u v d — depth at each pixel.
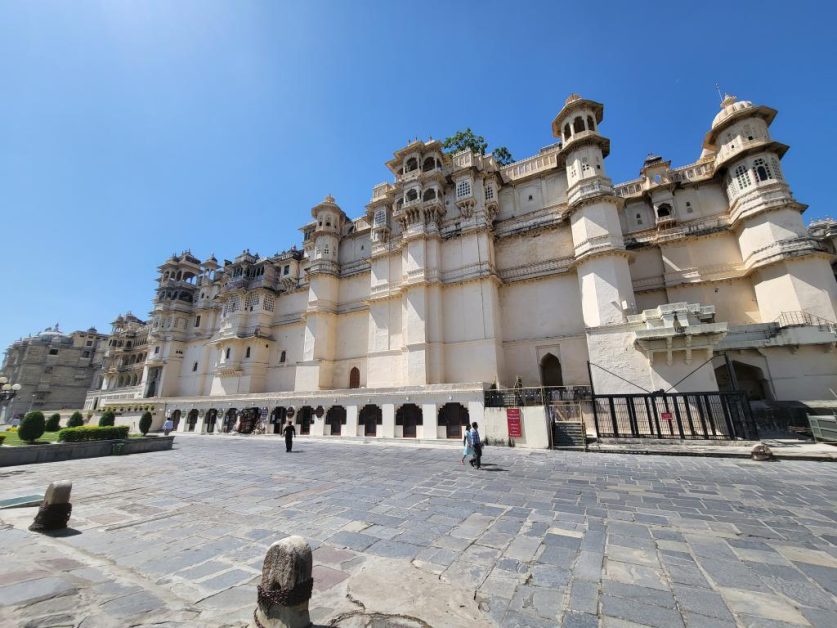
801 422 18.64
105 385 63.69
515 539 6.21
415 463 14.45
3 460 15.83
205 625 3.81
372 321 32.69
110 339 64.94
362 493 9.66
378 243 34.31
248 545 6.24
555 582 4.70
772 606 4.04
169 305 52.16
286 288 43.78
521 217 30.31
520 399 20.50
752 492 9.02
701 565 5.10
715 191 26.45
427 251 30.09
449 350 28.02
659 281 26.72
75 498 9.70
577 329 26.17
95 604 4.20
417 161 32.59
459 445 20.03
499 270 30.22
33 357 70.94
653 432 18.22
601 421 20.22
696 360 19.84
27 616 3.88
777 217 22.33
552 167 29.56
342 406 26.30
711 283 24.88
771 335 20.98
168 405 38.81
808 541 5.88
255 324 42.56
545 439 17.97
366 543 6.16
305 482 11.23
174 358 49.75
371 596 4.30
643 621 3.82
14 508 8.78
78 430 19.94
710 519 7.05
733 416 17.59
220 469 14.08
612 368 21.83
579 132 27.44
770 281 22.42
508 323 28.75
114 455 19.03
